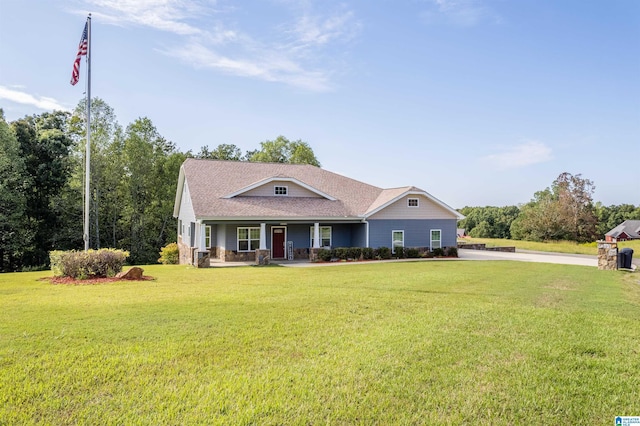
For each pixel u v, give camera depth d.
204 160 27.77
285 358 5.40
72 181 33.81
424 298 9.88
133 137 36.59
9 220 29.59
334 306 8.72
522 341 6.23
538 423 3.79
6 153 28.97
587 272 17.55
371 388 4.48
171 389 4.38
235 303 8.98
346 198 27.17
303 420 3.76
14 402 4.02
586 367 5.20
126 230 37.81
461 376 4.85
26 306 8.48
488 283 13.18
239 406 4.01
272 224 24.66
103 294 10.23
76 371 4.82
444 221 27.53
